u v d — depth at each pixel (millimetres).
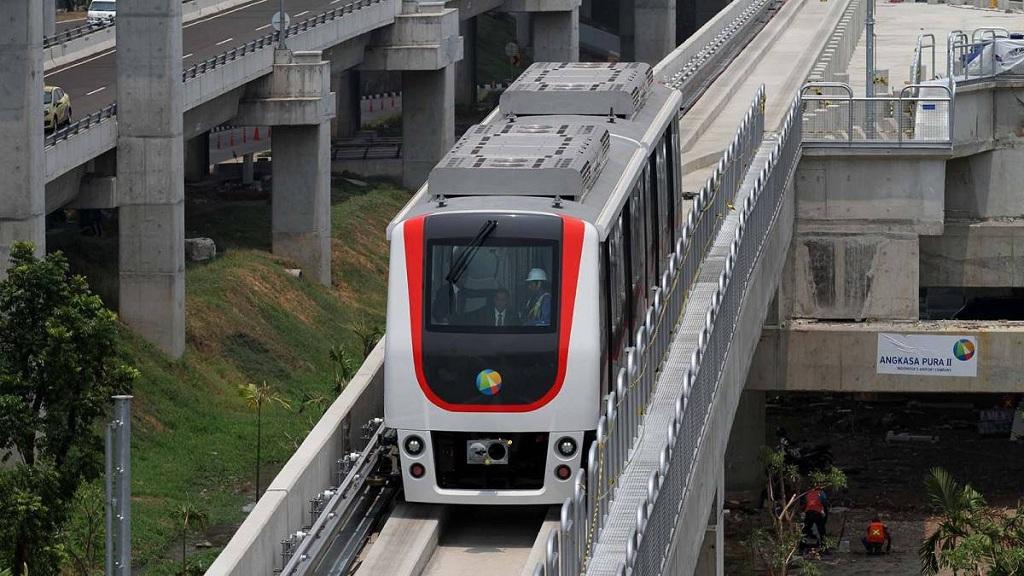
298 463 44469
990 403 125500
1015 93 122188
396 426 46906
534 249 47125
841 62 151625
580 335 46656
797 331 105812
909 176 107938
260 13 168875
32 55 89562
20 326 69000
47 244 120500
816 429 119125
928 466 109750
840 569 89562
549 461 46531
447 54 165375
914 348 105125
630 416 46906
